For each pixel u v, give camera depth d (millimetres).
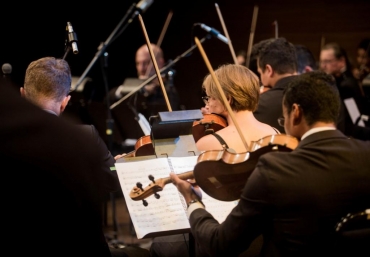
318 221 3359
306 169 3377
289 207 3357
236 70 4520
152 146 4645
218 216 4062
